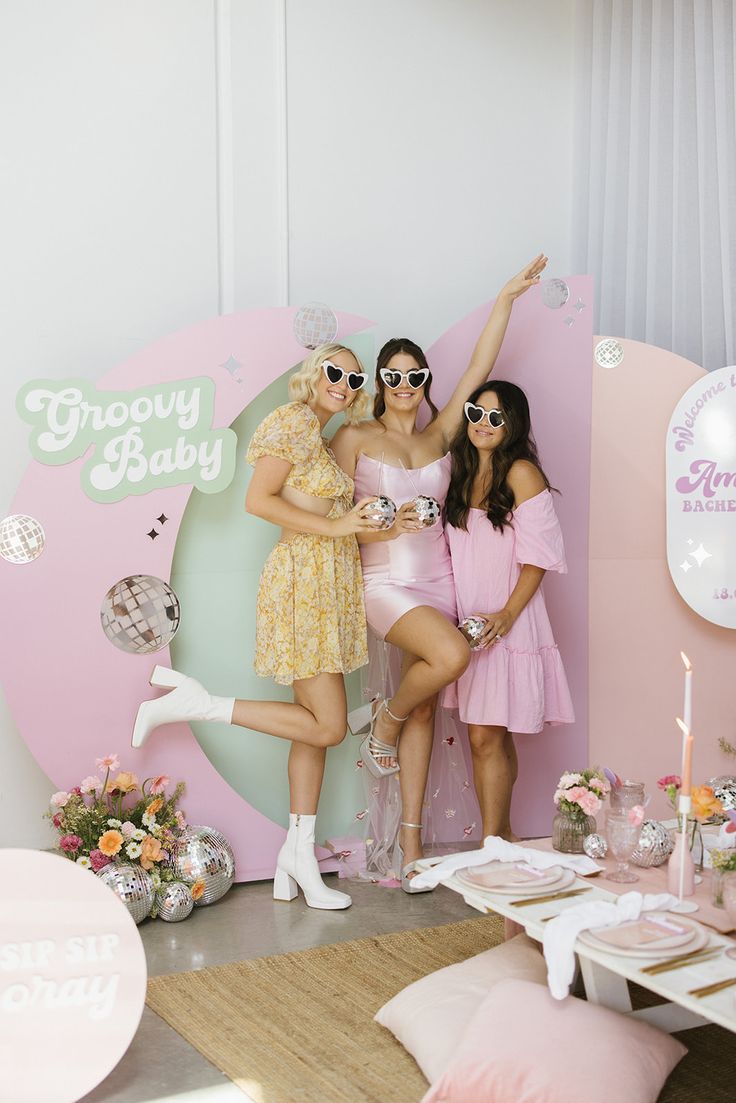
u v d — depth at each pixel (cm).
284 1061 232
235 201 393
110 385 331
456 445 351
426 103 426
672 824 273
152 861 314
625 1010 227
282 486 322
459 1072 204
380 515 311
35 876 218
